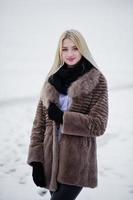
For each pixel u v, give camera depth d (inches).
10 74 822.5
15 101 489.1
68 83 99.7
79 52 100.0
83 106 98.3
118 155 221.3
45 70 893.8
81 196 158.7
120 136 272.8
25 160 215.2
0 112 397.4
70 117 94.8
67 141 98.1
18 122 339.9
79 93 96.9
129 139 263.4
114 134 278.4
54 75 102.9
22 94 562.9
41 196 160.1
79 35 99.5
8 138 270.2
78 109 98.3
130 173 190.2
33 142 104.3
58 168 98.7
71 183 96.7
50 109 97.8
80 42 98.9
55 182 98.3
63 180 96.9
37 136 104.9
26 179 183.0
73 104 98.3
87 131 95.3
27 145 249.8
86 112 99.3
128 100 484.1
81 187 101.3
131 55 1083.3
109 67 905.5
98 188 168.9
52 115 97.1
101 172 191.9
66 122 94.9
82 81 97.1
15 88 633.6
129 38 1262.3
